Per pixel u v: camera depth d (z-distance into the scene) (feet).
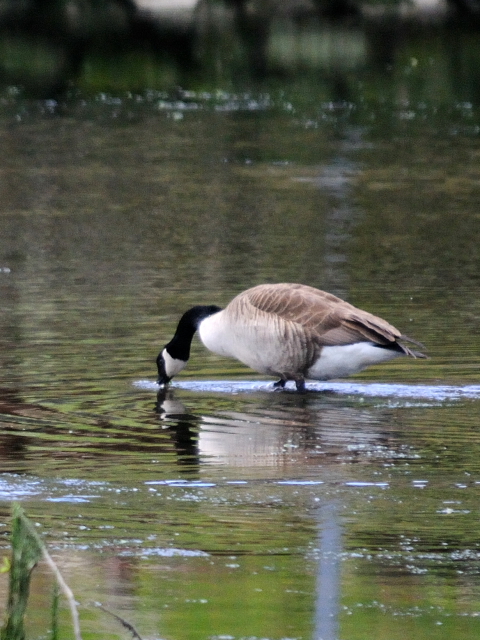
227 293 58.85
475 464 34.47
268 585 25.44
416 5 194.49
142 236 74.79
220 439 37.09
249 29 179.32
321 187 93.25
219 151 109.81
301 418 39.58
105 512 30.19
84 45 166.91
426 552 27.63
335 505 30.83
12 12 179.63
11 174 97.04
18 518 20.27
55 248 70.90
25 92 144.05
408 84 151.43
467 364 45.98
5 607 23.63
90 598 24.68
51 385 43.29
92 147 110.93
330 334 43.19
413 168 102.12
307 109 136.15
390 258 68.08
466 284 60.80
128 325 52.19
